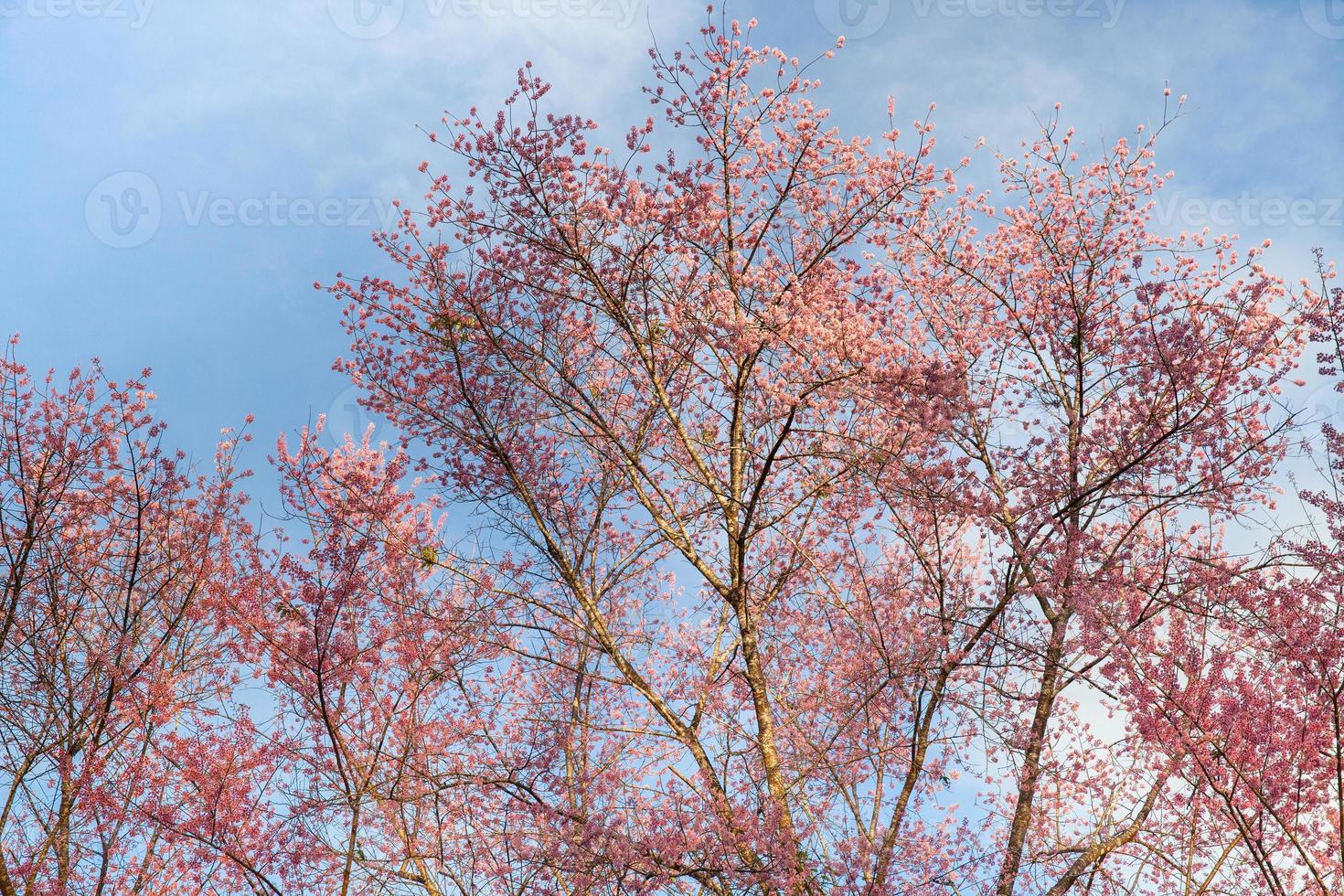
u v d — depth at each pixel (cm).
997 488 958
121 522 865
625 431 1018
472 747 889
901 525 897
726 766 838
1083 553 854
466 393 874
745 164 933
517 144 859
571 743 905
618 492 1065
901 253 1144
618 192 893
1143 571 881
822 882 784
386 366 954
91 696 775
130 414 850
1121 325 1059
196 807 736
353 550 755
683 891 788
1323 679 700
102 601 852
